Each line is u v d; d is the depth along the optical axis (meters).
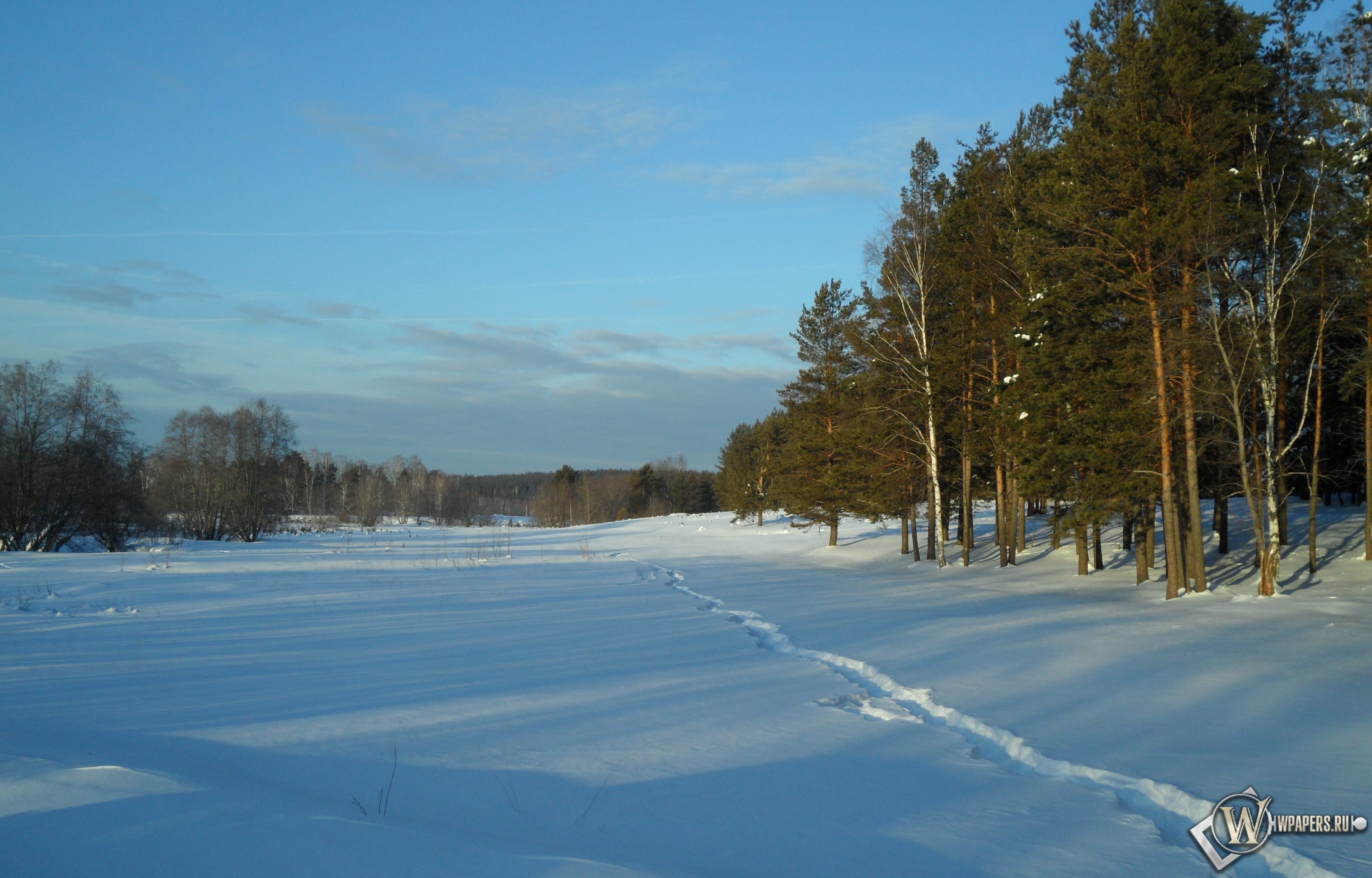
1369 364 19.81
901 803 5.81
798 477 42.06
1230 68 18.58
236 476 60.06
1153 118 19.14
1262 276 20.08
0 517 41.62
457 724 7.81
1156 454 20.39
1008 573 27.38
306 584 24.75
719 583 26.34
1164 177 19.11
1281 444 22.52
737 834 5.11
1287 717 8.37
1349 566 21.22
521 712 8.35
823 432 39.91
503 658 11.75
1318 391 22.28
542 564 36.09
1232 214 17.98
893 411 30.80
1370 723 8.11
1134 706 8.81
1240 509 35.97
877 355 30.28
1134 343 20.05
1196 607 17.58
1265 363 19.08
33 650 12.48
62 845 3.86
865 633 14.29
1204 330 18.92
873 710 8.66
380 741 7.16
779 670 10.88
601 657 11.89
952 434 30.34
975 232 27.83
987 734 7.87
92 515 44.34
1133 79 18.83
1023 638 13.56
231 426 61.22
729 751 7.03
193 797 4.70
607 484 126.25
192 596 21.06
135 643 13.25
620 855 4.59
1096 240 19.64
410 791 5.75
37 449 43.38
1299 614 15.95
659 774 6.33
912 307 30.23
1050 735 7.64
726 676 10.40
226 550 44.78
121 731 7.26
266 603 19.77
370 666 11.04
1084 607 18.27
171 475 59.50
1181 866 4.79
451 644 13.13
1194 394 19.69
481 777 6.14
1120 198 19.28
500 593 22.59
